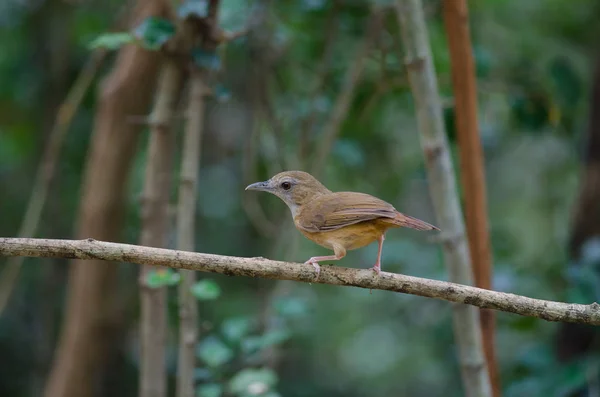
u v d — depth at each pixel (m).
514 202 14.97
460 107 7.92
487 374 7.86
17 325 14.51
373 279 6.33
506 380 12.80
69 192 13.98
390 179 13.38
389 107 13.29
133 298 13.54
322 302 14.85
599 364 9.77
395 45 11.14
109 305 11.36
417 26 7.52
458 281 7.69
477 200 8.02
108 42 8.62
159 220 9.13
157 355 8.90
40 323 14.09
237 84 13.41
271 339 8.84
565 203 13.84
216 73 9.62
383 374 15.71
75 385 11.38
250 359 9.84
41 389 13.63
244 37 11.12
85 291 11.21
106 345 11.43
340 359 16.25
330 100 12.32
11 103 13.58
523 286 11.52
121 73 10.74
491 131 12.34
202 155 14.80
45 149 13.54
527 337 14.15
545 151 14.49
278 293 10.49
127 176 11.10
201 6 8.42
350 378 15.88
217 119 14.84
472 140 7.93
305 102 11.78
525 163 14.97
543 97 11.20
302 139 11.56
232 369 10.13
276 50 11.80
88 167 12.20
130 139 10.89
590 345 10.78
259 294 13.16
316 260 7.62
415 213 15.08
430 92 7.58
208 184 14.72
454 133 11.13
